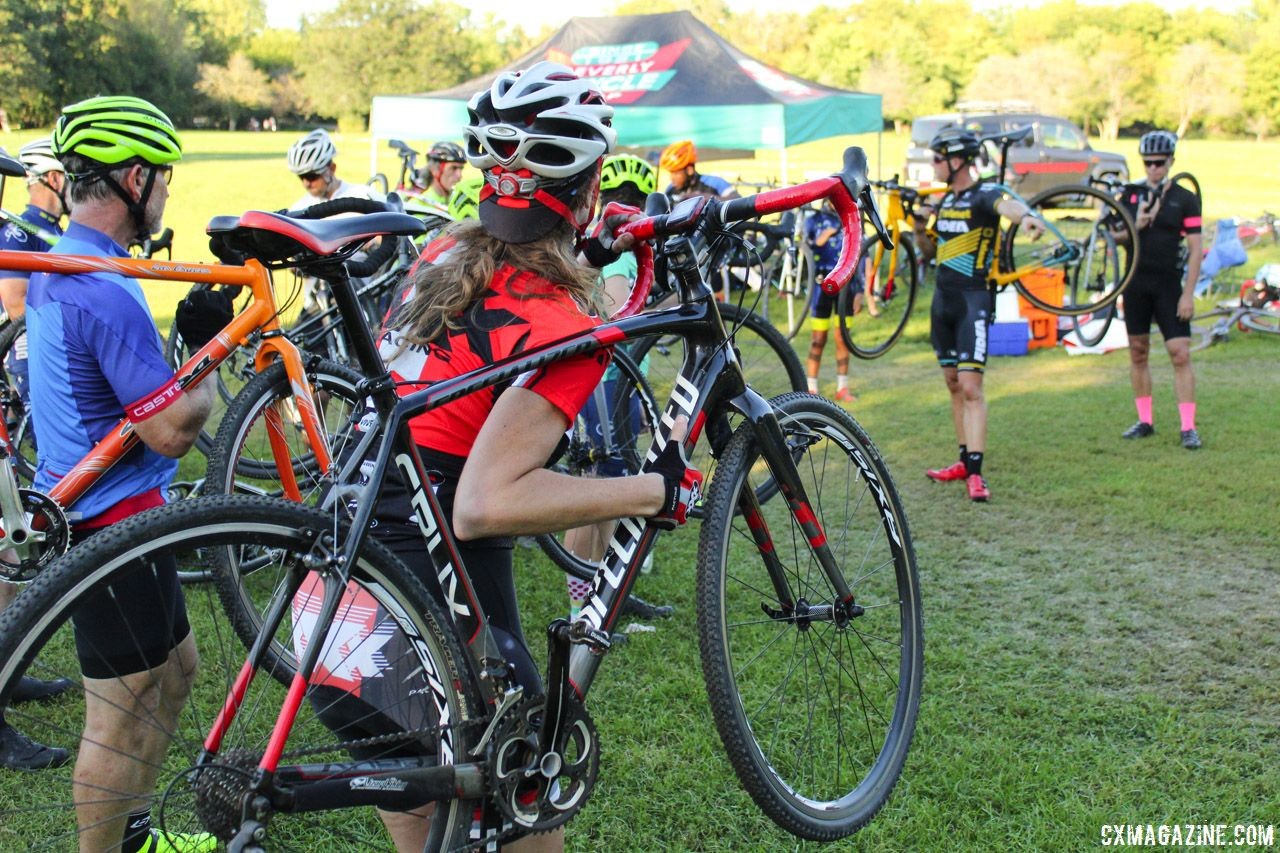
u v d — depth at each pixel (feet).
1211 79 222.07
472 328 6.49
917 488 20.21
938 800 10.13
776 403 8.32
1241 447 22.35
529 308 6.45
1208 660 12.82
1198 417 25.07
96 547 5.41
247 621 8.16
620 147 43.68
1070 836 9.49
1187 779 10.32
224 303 9.87
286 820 9.09
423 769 6.45
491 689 6.71
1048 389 28.53
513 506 6.12
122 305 7.92
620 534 7.25
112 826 7.79
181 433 8.08
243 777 5.91
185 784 6.10
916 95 241.14
